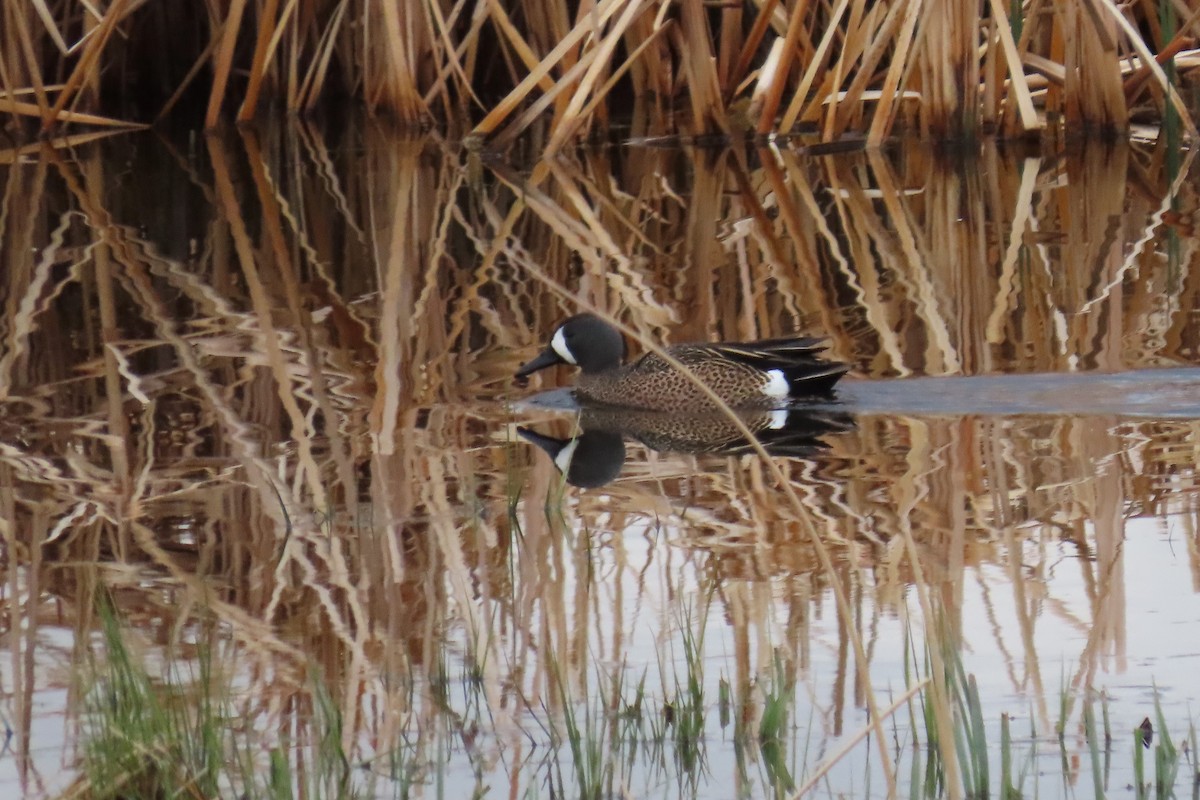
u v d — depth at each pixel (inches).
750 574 343.3
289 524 381.1
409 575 348.5
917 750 261.9
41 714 287.4
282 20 898.7
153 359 536.7
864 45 847.1
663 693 279.9
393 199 796.6
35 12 911.7
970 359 520.4
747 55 900.6
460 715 285.0
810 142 884.6
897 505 388.2
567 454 438.6
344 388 505.0
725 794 255.9
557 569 348.2
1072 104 845.8
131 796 258.5
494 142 885.2
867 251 673.0
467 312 597.3
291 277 656.4
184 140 938.7
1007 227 705.0
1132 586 330.3
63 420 467.8
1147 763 259.0
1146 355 514.3
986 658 298.7
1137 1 883.4
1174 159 787.4
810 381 485.1
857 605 323.9
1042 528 367.9
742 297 606.2
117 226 746.2
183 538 372.2
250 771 255.8
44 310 603.8
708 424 473.1
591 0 823.7
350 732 276.4
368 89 935.0
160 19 979.3
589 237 712.4
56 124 941.8
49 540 370.9
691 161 856.9
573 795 257.8
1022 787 252.2
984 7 885.2
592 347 502.3
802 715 279.9
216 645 311.6
